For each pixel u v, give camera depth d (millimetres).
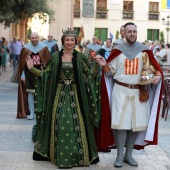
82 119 5449
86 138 5461
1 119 8531
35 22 45688
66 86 5477
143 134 5645
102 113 5430
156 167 5609
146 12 49781
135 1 49562
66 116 5383
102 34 49156
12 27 33312
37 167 5434
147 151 6426
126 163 5676
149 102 5578
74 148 5379
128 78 5328
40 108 5465
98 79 5496
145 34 50000
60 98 5457
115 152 6277
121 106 5348
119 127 5320
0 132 7406
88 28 48625
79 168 5410
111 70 5391
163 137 7371
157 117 5426
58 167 5375
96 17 48719
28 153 6113
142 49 5355
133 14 49594
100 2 48906
